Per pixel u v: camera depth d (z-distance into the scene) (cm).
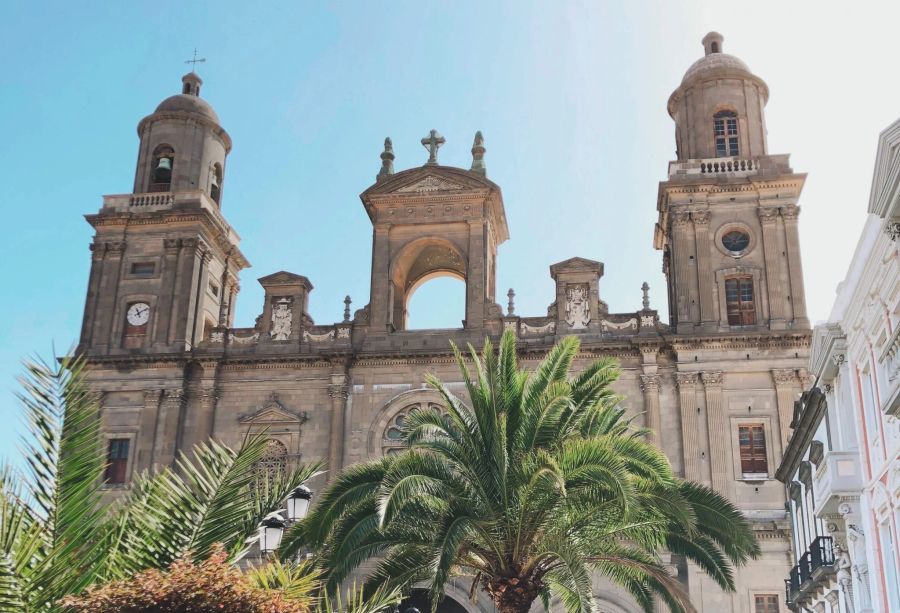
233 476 1523
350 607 1816
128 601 1278
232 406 5600
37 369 1377
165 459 5466
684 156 5962
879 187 2544
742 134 5881
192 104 6438
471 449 3112
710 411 5212
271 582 1528
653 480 3141
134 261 5959
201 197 6050
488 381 3203
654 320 5506
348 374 5575
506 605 3073
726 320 5425
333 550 3114
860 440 3212
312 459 5434
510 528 3064
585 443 2936
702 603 4866
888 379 2791
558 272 5656
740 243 5581
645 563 3288
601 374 3291
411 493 2848
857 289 3077
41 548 1343
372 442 5434
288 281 5828
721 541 3509
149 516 1470
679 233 5594
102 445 1428
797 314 5359
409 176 5856
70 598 1270
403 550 3225
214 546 1391
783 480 4847
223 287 6253
